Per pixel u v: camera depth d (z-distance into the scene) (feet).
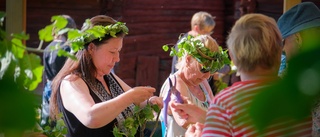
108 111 9.15
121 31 9.70
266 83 2.58
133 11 33.35
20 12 15.31
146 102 10.44
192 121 9.75
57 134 8.82
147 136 12.75
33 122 2.74
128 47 33.14
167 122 10.63
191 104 9.78
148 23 34.24
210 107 6.64
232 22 36.24
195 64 11.02
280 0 32.65
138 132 10.43
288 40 9.74
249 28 6.57
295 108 2.35
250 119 2.43
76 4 31.83
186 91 11.07
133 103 10.23
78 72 9.91
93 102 9.59
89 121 9.20
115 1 32.19
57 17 4.30
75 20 31.86
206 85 11.84
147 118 10.14
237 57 6.63
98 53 9.81
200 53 10.84
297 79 2.35
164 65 34.63
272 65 6.54
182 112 9.78
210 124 6.52
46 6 31.53
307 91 2.34
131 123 9.91
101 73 10.07
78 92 9.58
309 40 2.44
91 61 9.92
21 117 2.71
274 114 2.38
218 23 36.47
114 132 9.60
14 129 2.69
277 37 6.59
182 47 11.12
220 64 11.02
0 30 3.98
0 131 2.83
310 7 9.96
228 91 6.54
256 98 2.42
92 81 9.93
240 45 6.54
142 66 33.88
